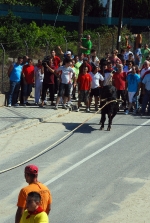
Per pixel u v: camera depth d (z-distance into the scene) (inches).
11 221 820.6
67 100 1643.7
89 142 1291.8
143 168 1103.0
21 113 1536.7
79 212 866.1
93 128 1435.8
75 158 1157.7
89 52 2036.2
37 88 1657.2
